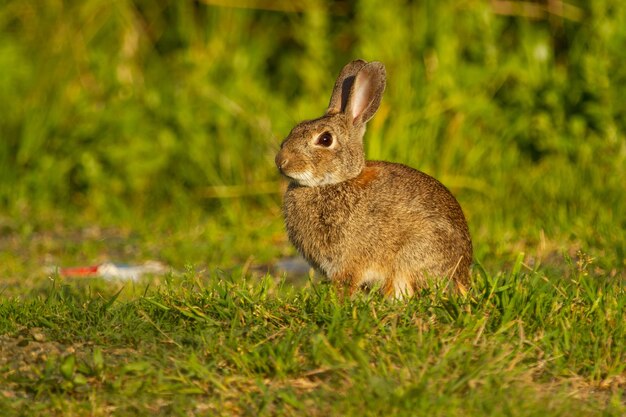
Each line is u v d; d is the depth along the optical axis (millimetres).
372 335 6887
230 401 6199
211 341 6859
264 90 15789
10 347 7023
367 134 13836
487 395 6070
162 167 15109
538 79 14336
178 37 17406
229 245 12570
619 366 6719
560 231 11789
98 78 16156
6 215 14836
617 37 13797
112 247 13055
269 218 13836
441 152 14086
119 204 14734
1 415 5969
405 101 14234
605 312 7355
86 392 6320
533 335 7043
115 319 7449
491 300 7551
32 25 17188
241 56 16094
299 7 17344
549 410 5957
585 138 13695
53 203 15305
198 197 14727
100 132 15430
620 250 10367
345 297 7770
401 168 8906
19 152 15453
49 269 11602
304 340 6875
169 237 13297
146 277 10570
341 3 17188
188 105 15328
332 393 6176
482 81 14375
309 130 8719
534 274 8000
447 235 8555
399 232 8531
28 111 15664
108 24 16938
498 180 13625
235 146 14852
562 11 15148
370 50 14609
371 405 5883
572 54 14523
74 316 7613
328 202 8719
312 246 8852
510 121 14234
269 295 8242
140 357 6762
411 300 7613
